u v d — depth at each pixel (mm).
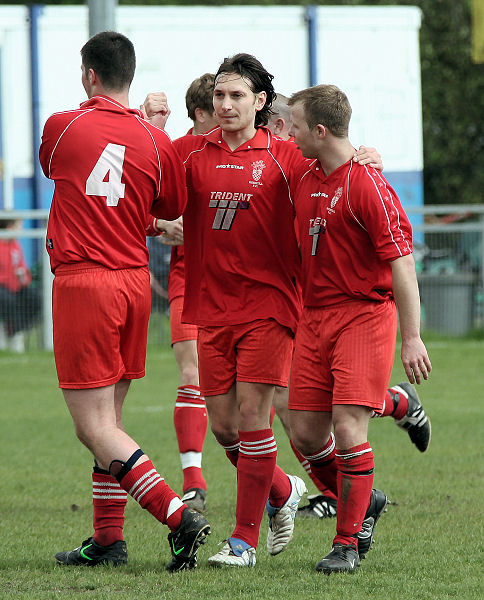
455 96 106812
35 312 55188
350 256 17438
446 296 58031
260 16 62188
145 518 22219
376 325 17469
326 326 17719
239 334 18344
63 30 60219
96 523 18156
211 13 61844
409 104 64312
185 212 18953
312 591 15906
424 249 57938
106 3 34938
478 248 58156
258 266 18484
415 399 23750
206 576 16984
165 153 17891
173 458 29375
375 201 16984
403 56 64062
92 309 17094
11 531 20688
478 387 43656
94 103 17781
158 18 61094
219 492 24766
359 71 63562
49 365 51938
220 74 18438
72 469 27906
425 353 17109
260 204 18406
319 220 17594
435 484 24750
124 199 17438
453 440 31328
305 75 62938
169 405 40375
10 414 38344
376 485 24688
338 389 17359
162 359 53062
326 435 18578
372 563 17766
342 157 17500
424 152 106312
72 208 17266
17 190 59969
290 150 18781
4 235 54031
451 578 16656
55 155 17438
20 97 59969
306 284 18031
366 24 63469
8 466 28344
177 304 24375
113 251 17312
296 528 21312
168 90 61406
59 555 18328
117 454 17031
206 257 18594
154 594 15844
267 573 17250
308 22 62781
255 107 18516
